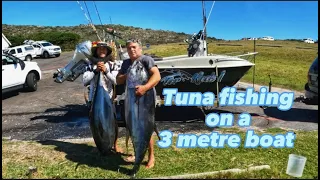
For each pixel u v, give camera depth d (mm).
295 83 10562
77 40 33125
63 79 5664
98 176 3518
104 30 5203
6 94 9016
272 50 22156
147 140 3330
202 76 5836
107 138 3670
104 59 3863
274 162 3945
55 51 23344
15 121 6176
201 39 6543
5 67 8375
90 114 3680
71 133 5387
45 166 3803
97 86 3664
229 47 23391
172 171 3646
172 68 5707
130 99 3328
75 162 3936
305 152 4320
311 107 7242
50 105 7512
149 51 21094
